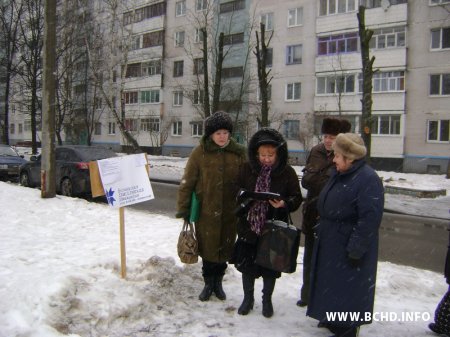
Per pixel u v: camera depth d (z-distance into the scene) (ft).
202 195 14.24
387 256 25.63
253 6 118.73
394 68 95.81
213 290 14.69
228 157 14.37
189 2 132.36
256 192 12.77
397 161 97.50
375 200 10.91
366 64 54.44
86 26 112.98
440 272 22.29
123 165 15.48
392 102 96.53
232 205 14.38
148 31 143.95
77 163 44.16
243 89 113.09
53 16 36.55
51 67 36.58
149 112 144.15
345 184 11.43
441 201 48.75
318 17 107.14
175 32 137.59
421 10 93.45
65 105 115.44
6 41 113.50
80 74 132.77
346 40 103.40
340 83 97.45
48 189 36.60
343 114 102.94
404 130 95.91
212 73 117.70
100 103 151.64
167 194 52.90
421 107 94.12
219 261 14.19
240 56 120.88
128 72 150.30
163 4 139.85
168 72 139.85
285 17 113.09
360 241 10.89
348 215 11.31
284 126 113.19
